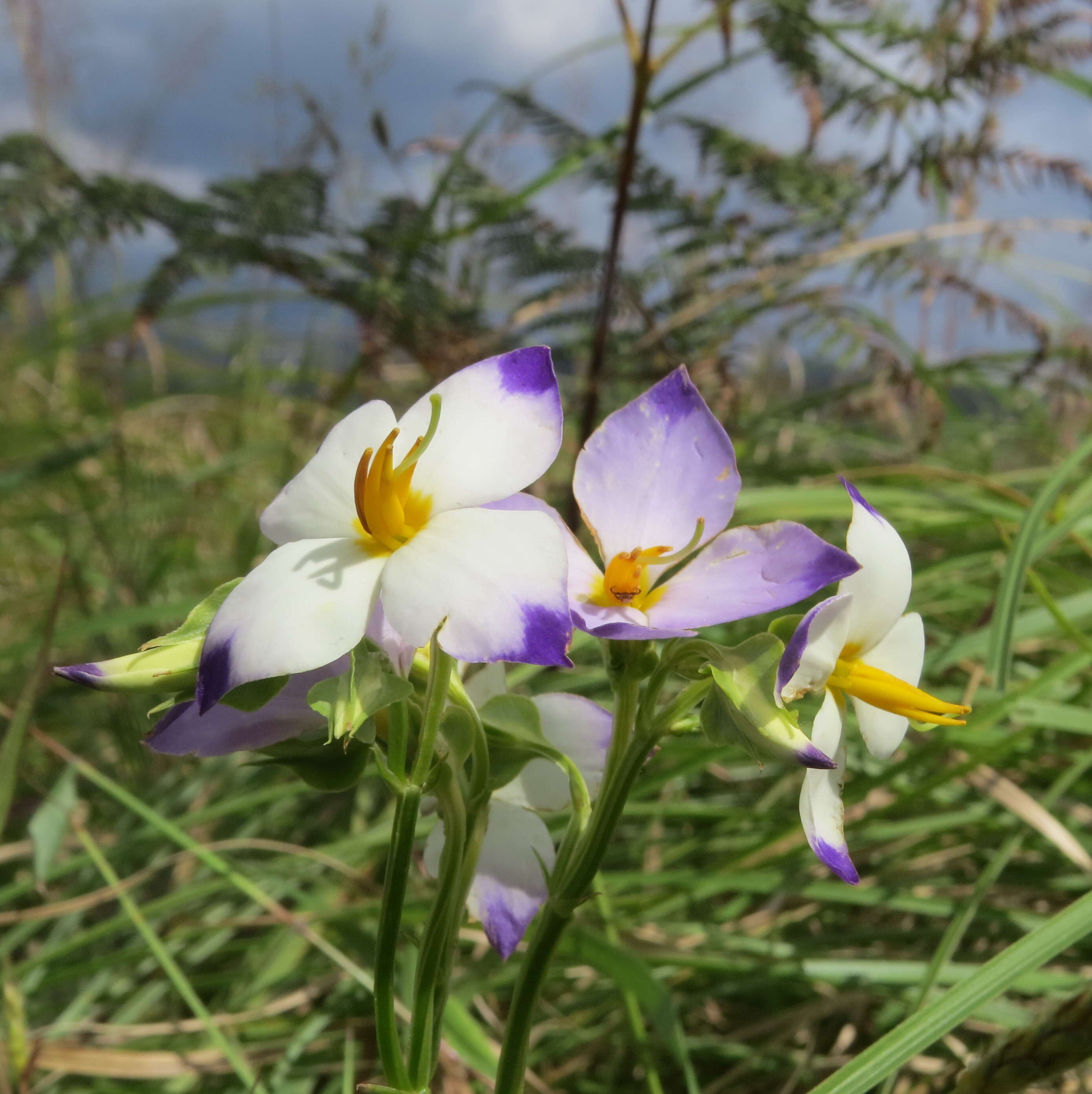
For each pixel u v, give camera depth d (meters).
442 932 0.11
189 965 0.24
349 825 0.29
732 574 0.11
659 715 0.10
